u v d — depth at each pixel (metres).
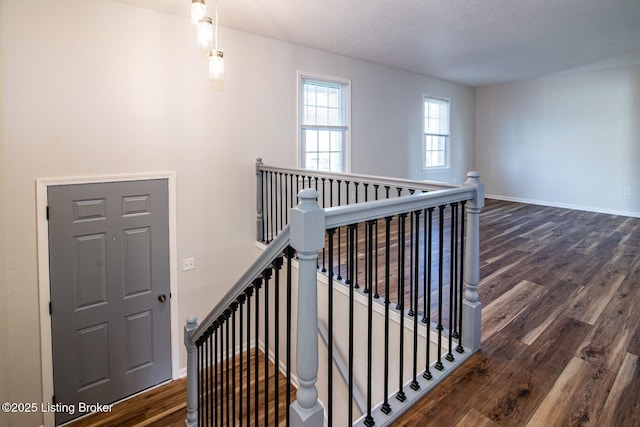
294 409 1.25
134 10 3.35
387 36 4.20
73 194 3.15
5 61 2.81
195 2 2.28
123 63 3.32
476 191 1.90
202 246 3.92
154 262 3.63
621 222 5.39
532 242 4.32
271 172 4.02
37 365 3.08
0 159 2.81
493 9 3.47
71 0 3.05
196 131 3.78
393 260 3.69
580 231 4.86
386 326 1.62
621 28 3.99
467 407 1.60
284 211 4.47
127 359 3.54
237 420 3.15
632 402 1.61
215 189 3.96
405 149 6.04
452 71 5.99
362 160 5.39
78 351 3.27
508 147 7.21
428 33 4.09
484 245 4.20
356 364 2.94
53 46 2.99
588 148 6.23
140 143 3.46
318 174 3.33
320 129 4.88
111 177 3.32
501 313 2.49
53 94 3.01
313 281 1.20
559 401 1.62
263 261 1.45
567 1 3.29
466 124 7.37
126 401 3.52
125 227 3.44
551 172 6.70
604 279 3.11
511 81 6.86
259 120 4.22
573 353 2.00
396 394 1.68
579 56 5.07
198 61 3.73
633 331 2.24
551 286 2.96
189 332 2.45
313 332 1.21
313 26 3.88
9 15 2.80
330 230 1.32
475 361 1.93
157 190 3.59
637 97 5.68
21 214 2.94
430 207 1.72
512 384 1.75
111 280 3.40
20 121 2.89
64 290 3.17
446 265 3.46
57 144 3.06
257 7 3.40
